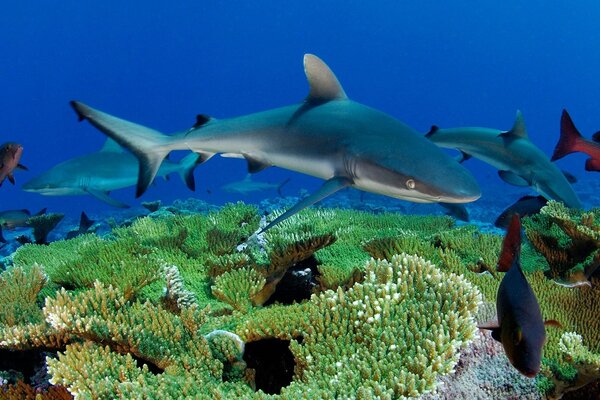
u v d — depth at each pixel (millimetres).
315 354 950
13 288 1474
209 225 2025
